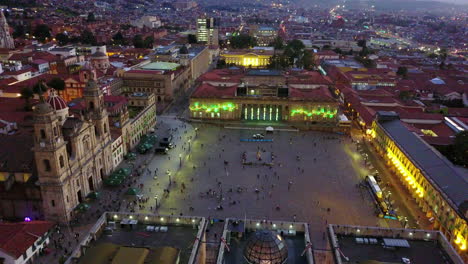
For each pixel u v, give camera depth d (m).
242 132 181.62
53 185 100.31
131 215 67.06
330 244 61.94
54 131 99.25
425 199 113.88
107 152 131.00
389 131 150.38
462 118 174.50
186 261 57.28
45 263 87.75
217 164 144.62
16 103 177.00
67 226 103.19
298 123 195.25
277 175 136.38
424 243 63.28
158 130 180.50
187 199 118.38
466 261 89.81
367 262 55.03
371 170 141.88
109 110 152.25
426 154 125.44
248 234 64.62
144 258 53.19
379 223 107.25
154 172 136.62
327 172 139.38
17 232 86.56
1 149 112.06
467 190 100.00
